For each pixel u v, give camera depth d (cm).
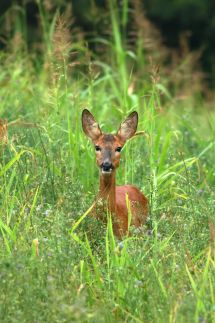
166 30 4003
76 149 1396
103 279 1055
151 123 1473
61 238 1066
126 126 1305
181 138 1603
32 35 3369
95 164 1423
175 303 954
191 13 3950
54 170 1316
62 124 1506
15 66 1812
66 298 962
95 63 1803
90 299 1003
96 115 1599
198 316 949
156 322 950
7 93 1672
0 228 1134
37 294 959
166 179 1444
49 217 1144
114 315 982
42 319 936
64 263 1017
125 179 1412
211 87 3481
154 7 3962
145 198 1360
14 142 1411
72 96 1569
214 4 3959
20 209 1186
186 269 1011
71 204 1204
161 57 2080
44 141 1426
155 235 1129
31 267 993
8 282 952
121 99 1669
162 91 1692
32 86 1698
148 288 996
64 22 1468
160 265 1041
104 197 1234
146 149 1509
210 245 1088
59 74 1464
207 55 3919
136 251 1083
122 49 1908
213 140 1594
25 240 1083
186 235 1166
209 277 1022
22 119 1548
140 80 1800
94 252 1120
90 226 1166
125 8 1934
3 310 936
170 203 1290
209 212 1213
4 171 1230
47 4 1819
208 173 1483
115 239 1152
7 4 3575
